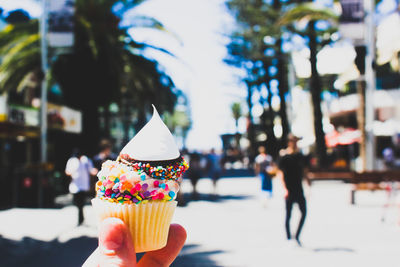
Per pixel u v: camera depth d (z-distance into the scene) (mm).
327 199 15031
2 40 16156
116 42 16172
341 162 24953
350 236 8656
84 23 14977
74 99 16984
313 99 24062
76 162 10305
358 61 20141
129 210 1596
